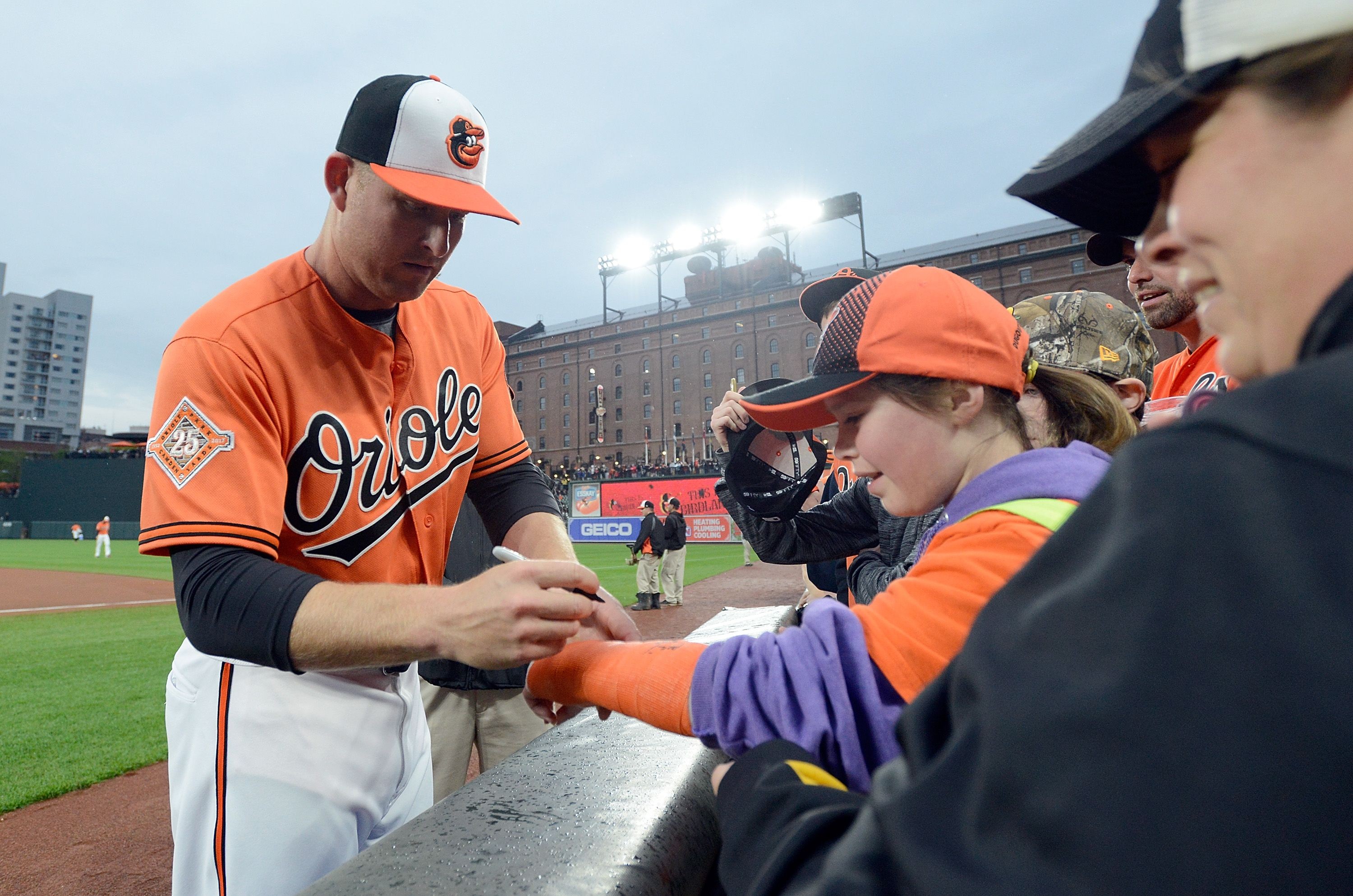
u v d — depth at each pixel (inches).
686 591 512.1
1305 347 13.9
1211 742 10.1
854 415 35.7
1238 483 11.6
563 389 2524.6
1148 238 18.6
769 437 61.3
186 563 45.9
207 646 44.7
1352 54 12.5
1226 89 14.3
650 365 2326.5
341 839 55.4
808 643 29.1
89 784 159.8
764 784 22.2
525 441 76.9
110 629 376.2
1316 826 9.5
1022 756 11.6
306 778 53.1
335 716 54.9
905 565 57.0
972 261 1768.0
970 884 11.4
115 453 1935.3
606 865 25.7
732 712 29.6
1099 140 17.4
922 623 27.5
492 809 31.4
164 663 284.2
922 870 12.1
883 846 13.8
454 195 51.5
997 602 14.7
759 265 2348.7
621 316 2618.1
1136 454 13.9
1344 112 13.1
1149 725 10.6
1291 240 13.7
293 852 52.9
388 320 59.7
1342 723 9.5
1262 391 12.9
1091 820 10.5
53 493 1802.4
